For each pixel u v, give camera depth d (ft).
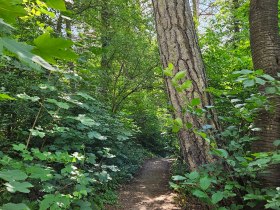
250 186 6.72
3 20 1.80
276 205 4.96
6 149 12.39
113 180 21.01
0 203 9.00
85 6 26.99
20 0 1.76
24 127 13.55
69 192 11.64
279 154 5.62
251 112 6.82
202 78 8.48
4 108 12.64
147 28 32.94
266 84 8.02
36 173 8.23
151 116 43.70
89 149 18.92
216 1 29.12
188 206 14.69
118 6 29.81
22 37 10.68
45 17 14.73
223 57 17.13
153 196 19.79
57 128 11.35
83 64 16.44
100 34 28.73
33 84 12.84
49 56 1.88
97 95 24.59
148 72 33.01
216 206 6.85
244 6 20.27
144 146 45.50
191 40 8.71
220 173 7.12
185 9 8.87
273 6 9.55
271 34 9.26
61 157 9.89
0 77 11.92
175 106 8.41
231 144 7.14
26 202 9.64
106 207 16.63
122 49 29.94
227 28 24.36
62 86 13.84
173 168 24.90
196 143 7.98
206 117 8.08
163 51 8.85
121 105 35.35
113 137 20.80
